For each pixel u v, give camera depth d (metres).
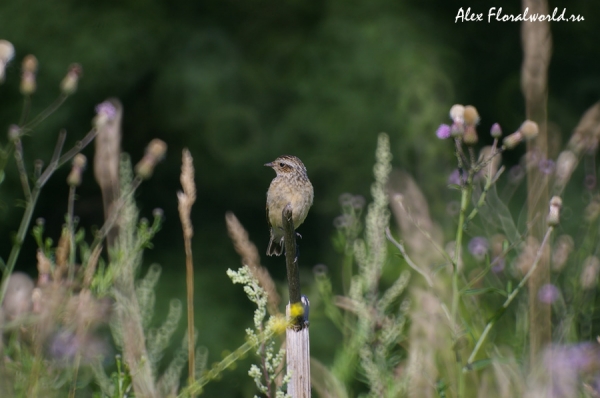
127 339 5.45
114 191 6.10
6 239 15.84
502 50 18.86
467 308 6.74
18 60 15.80
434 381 6.25
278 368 4.53
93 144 16.17
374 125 16.36
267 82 17.22
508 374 6.18
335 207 16.44
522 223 8.14
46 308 4.82
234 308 15.90
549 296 6.02
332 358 13.59
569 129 17.94
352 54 16.97
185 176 5.62
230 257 16.86
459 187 5.30
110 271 5.25
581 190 13.70
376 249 6.58
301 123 16.72
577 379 5.89
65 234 5.25
